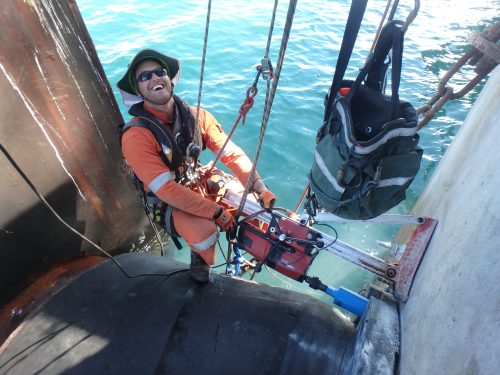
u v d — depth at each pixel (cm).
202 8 848
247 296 249
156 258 301
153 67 216
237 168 270
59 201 276
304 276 259
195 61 682
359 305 250
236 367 206
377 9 905
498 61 397
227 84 636
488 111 237
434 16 898
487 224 140
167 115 238
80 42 265
